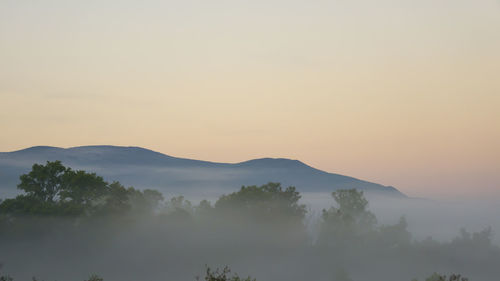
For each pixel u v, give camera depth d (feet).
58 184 389.19
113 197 383.86
